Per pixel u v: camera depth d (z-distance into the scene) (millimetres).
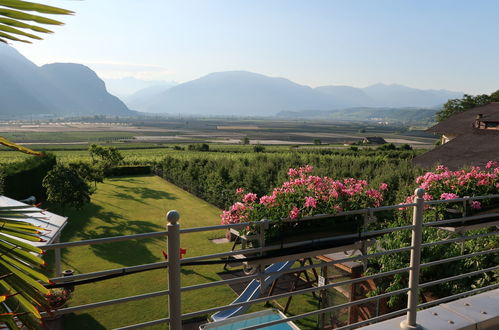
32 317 1492
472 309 3561
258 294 8938
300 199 3416
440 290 5812
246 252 2807
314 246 3217
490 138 18156
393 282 6078
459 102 50250
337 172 19062
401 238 6250
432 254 5898
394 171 16062
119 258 13188
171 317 2217
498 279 5109
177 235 2133
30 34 1231
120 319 8797
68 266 12305
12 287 1444
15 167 20344
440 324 3305
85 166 25812
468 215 4145
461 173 4871
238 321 6887
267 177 21297
